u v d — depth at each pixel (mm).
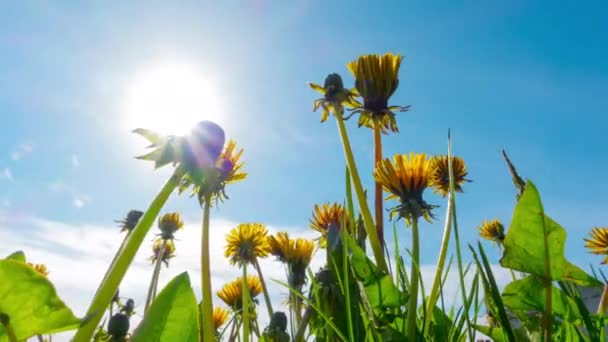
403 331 196
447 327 213
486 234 482
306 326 206
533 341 156
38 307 74
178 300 112
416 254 214
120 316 306
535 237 131
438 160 374
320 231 318
